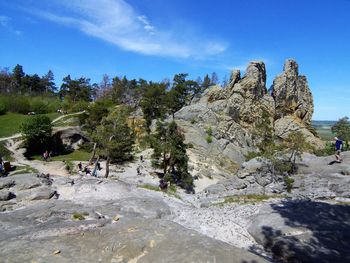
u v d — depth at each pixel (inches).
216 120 3580.2
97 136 1989.4
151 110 3639.3
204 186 2325.3
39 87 6717.5
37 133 2544.3
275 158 1652.3
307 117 4382.4
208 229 824.3
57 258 450.6
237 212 965.8
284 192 1382.9
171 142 2154.3
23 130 2549.2
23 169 2034.9
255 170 1695.4
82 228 574.9
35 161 2347.4
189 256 439.8
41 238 524.7
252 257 445.7
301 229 745.6
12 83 6230.3
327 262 601.0
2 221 685.3
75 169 2165.4
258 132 3801.7
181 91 4370.1
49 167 2188.7
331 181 1328.7
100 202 909.2
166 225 550.3
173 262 432.1
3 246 486.6
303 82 4431.6
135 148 2864.2
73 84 5600.4
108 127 2000.5
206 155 3085.6
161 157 2479.1
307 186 1332.4
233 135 3535.9
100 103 3366.1
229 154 3213.6
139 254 462.6
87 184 1128.2
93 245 493.7
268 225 793.6
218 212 971.3
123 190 1137.4
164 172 2191.2
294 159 1721.2
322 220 799.7
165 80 5369.1
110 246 482.9
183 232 514.9
